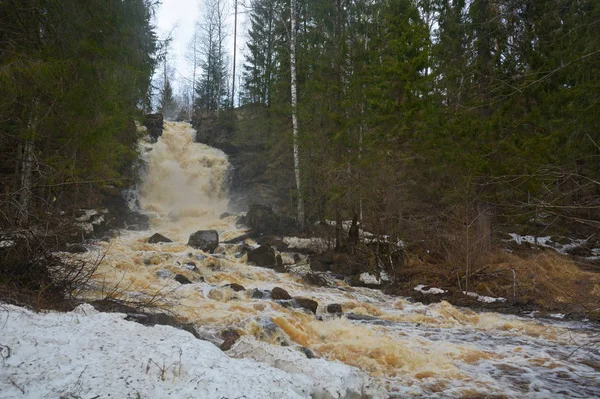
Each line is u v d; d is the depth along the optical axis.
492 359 7.66
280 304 10.24
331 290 13.57
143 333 4.44
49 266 7.51
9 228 7.10
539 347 8.52
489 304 12.68
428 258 15.80
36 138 11.38
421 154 16.30
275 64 26.50
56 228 8.58
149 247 16.27
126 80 16.55
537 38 14.30
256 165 31.64
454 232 15.01
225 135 35.53
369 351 7.60
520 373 6.98
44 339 3.87
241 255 17.28
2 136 10.96
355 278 15.10
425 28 18.69
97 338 4.11
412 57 18.31
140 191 27.80
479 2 15.19
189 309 8.90
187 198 29.66
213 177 31.36
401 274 15.01
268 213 23.30
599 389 6.36
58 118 11.70
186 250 16.69
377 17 21.53
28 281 6.95
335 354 7.49
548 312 11.88
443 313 11.12
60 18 11.55
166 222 25.00
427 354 7.75
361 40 20.38
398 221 15.49
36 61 10.21
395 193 15.41
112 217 22.48
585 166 14.76
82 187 15.27
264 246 16.66
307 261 17.02
